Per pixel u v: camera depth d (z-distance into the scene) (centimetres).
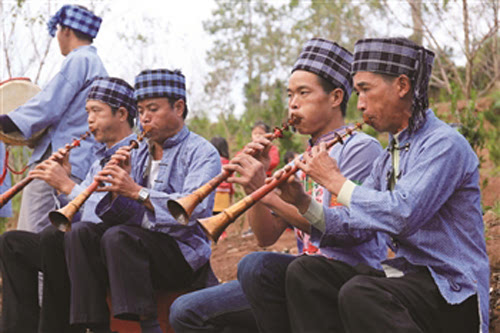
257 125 873
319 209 270
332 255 286
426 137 254
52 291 362
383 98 261
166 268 349
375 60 260
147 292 334
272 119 1199
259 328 289
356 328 238
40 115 450
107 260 333
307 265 266
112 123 410
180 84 370
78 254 342
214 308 311
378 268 295
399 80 259
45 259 360
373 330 235
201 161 360
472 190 253
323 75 304
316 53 307
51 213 329
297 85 308
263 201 290
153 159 380
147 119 364
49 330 361
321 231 271
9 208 500
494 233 513
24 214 470
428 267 246
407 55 257
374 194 245
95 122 408
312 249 303
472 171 251
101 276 347
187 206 289
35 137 462
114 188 337
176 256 349
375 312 235
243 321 311
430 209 242
